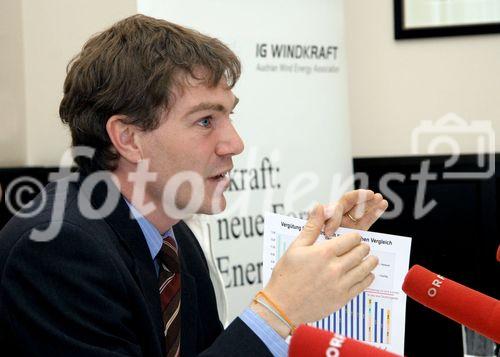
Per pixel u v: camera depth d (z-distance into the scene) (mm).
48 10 2668
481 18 2861
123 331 1043
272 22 2459
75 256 1053
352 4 2947
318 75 2541
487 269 2807
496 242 2805
